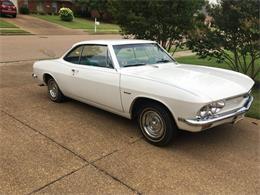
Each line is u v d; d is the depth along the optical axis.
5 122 5.20
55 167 3.73
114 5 9.42
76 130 4.89
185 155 4.08
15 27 24.83
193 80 4.21
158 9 8.77
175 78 4.26
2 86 7.70
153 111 4.23
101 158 3.97
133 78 4.40
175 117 3.96
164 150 4.21
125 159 3.95
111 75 4.71
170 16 8.98
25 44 16.73
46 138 4.57
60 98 6.23
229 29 7.71
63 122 5.23
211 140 4.57
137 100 4.43
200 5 8.99
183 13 8.93
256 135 4.78
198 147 4.32
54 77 6.04
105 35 25.41
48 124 5.13
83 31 27.62
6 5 30.33
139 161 3.90
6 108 5.95
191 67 5.14
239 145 4.41
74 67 5.49
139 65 4.93
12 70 9.79
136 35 9.50
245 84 4.46
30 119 5.36
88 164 3.81
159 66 4.99
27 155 4.03
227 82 4.31
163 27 9.29
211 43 8.03
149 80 4.23
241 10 7.43
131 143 4.43
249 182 3.47
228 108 4.11
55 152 4.12
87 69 5.18
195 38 8.12
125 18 9.33
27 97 6.75
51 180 3.46
